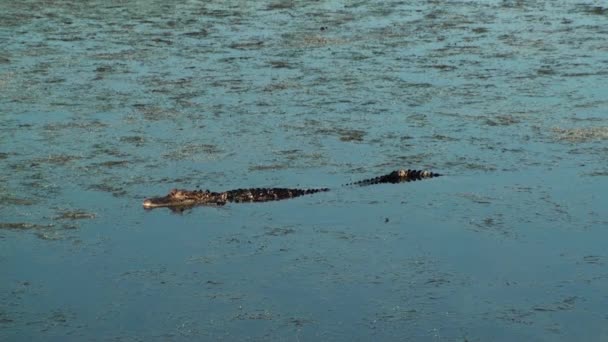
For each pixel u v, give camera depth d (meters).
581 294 15.75
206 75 29.08
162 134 23.67
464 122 24.38
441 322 14.93
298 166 21.64
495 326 14.80
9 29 35.91
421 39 33.69
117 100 26.52
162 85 27.97
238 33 35.03
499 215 18.88
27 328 14.84
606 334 14.55
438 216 18.89
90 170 21.33
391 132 23.72
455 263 16.89
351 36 34.25
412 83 27.92
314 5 40.34
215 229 18.42
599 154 22.06
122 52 32.09
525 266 16.75
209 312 15.29
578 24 35.88
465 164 21.61
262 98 26.62
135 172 21.25
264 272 16.64
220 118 24.89
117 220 18.80
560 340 14.38
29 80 28.47
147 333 14.70
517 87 27.34
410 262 16.94
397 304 15.49
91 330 14.78
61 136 23.50
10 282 16.27
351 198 19.84
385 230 18.31
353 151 22.50
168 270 16.75
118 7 40.25
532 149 22.45
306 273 16.59
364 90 27.27
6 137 23.39
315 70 29.55
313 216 19.00
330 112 25.28
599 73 28.66
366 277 16.42
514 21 36.62
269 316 15.16
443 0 41.38
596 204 19.31
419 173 20.77
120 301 15.66
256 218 18.94
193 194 19.77
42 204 19.47
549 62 30.06
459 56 31.09
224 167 21.61
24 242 17.77
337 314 15.20
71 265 16.89
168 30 35.62
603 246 17.48
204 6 40.44
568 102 25.84
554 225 18.39
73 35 34.81
